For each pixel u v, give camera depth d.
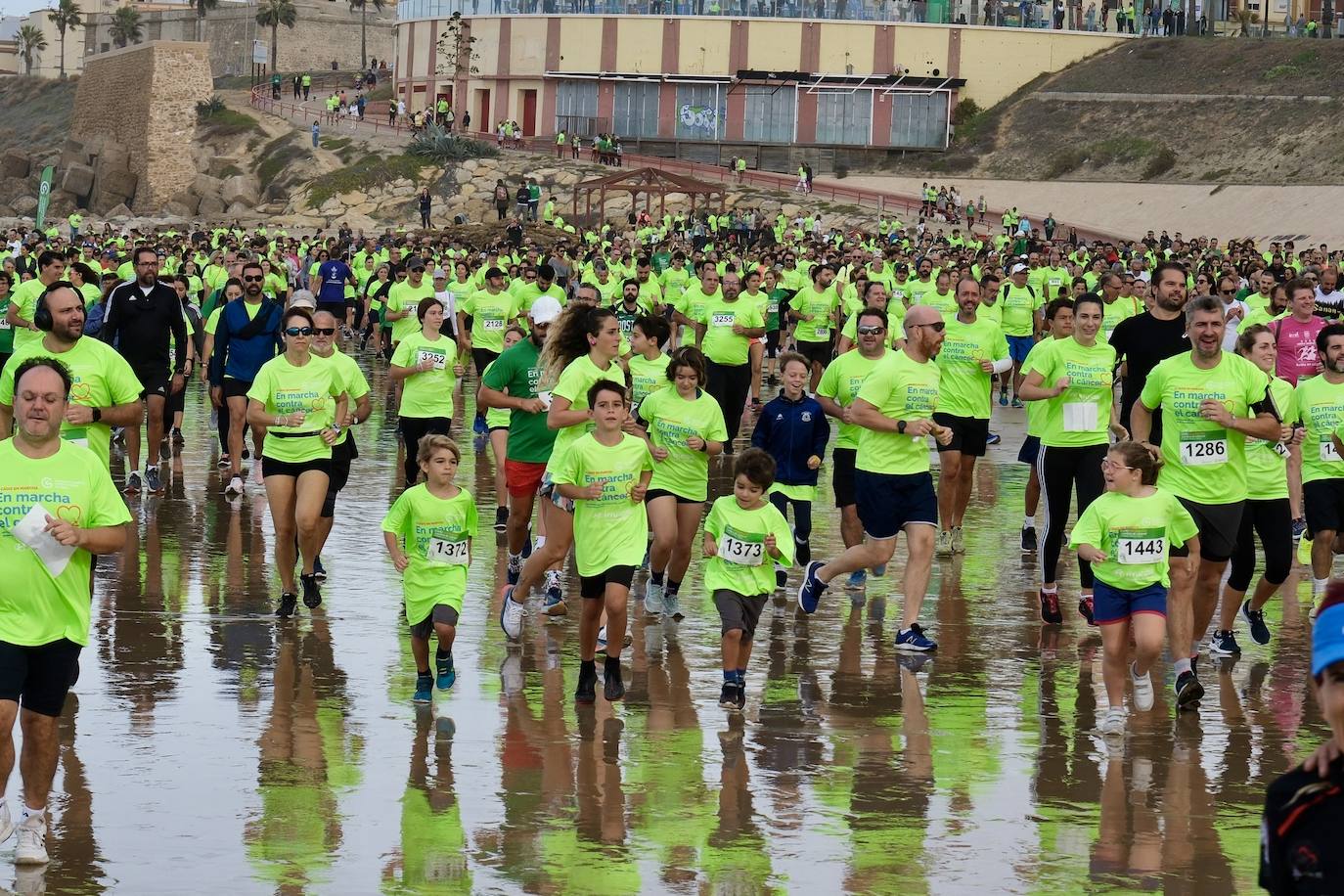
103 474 8.07
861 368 15.13
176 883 7.51
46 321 11.46
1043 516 19.11
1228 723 10.68
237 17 158.25
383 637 12.62
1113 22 106.25
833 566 13.35
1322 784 4.21
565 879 7.64
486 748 9.78
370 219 95.44
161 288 18.73
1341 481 13.97
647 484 11.02
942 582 15.29
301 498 13.13
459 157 98.50
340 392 13.42
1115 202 86.69
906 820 8.59
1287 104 88.88
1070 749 9.98
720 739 10.06
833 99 100.00
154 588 14.09
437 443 11.00
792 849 8.10
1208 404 11.53
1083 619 13.78
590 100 104.25
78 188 114.94
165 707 10.50
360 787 8.99
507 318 24.34
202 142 110.38
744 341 22.28
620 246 46.16
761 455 10.84
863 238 66.06
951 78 99.50
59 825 8.30
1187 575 10.94
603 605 11.00
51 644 7.85
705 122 101.75
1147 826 8.55
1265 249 75.25
